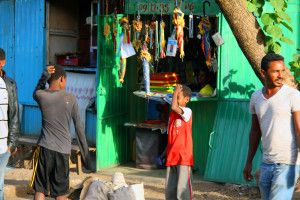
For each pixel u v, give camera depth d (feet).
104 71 30.25
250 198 25.03
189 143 21.77
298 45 27.63
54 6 35.58
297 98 15.39
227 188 26.68
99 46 29.73
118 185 23.29
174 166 21.85
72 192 23.90
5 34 37.22
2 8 37.17
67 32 36.27
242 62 27.55
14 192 25.58
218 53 27.73
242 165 26.89
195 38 30.40
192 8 28.37
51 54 35.65
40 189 20.62
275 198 15.60
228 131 27.66
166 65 31.27
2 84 19.49
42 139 20.52
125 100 32.50
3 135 19.52
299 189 24.57
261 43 21.48
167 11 28.84
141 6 29.60
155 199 24.90
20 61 36.60
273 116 15.55
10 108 19.84
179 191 21.62
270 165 15.70
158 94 28.84
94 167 30.91
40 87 21.11
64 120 20.53
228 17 21.39
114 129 31.53
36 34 35.76
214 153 27.78
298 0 27.53
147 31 28.76
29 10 35.99
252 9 20.97
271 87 15.70
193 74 30.55
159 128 30.09
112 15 30.04
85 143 21.27
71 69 34.14
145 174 29.86
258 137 16.75
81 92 33.71
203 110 29.50
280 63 15.49
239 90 27.63
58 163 20.43
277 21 21.39
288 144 15.48
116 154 31.81
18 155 33.32
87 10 36.22
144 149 30.96
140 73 32.55
